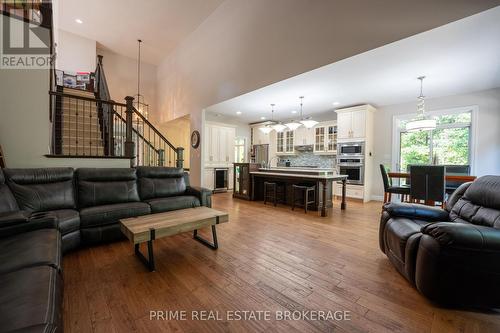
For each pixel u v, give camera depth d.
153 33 6.10
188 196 3.70
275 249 2.61
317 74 3.65
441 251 1.51
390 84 4.18
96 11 5.20
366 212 4.55
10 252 1.42
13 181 2.52
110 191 3.12
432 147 5.28
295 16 3.52
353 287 1.85
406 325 1.42
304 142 7.70
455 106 4.86
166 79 7.45
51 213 2.18
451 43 2.79
